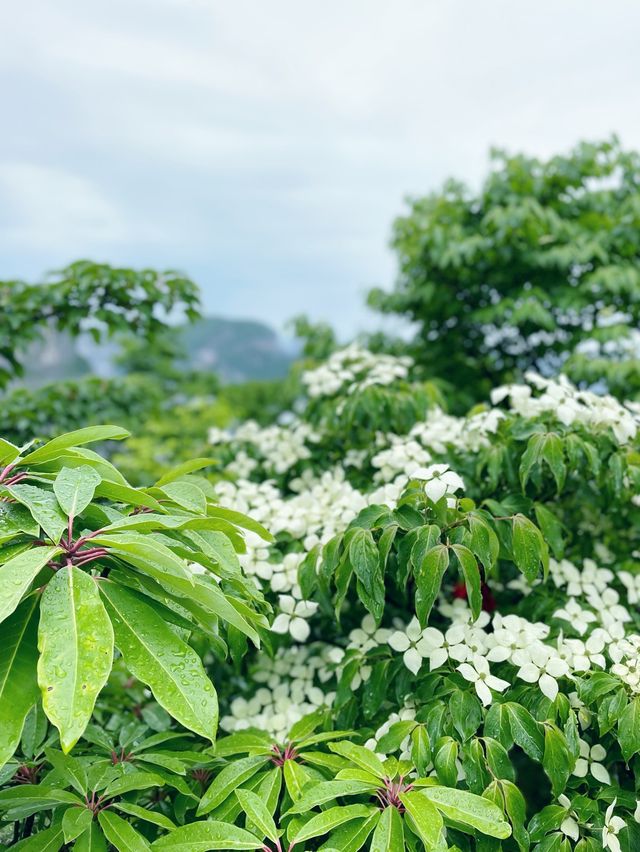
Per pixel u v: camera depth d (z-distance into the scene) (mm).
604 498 2117
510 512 1776
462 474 2100
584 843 1365
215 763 1527
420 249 4176
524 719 1418
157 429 5879
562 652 1582
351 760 1400
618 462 1905
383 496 1815
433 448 2240
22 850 1182
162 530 1285
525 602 1940
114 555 1036
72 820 1196
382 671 1670
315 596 1826
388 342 4734
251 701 1919
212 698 940
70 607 914
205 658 2283
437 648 1576
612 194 4344
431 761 1433
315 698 1846
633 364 3504
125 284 3086
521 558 1620
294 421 2904
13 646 936
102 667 861
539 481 1884
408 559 1552
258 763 1434
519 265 4211
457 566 1955
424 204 4586
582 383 3707
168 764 1411
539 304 3938
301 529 1985
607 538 2402
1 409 3270
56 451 1217
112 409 4031
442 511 1619
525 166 4262
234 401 8188
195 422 6242
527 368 4422
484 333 4555
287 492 2705
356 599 2104
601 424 2023
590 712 1502
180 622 1087
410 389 2629
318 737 1515
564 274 4203
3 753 830
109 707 1900
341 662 1777
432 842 1123
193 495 1372
